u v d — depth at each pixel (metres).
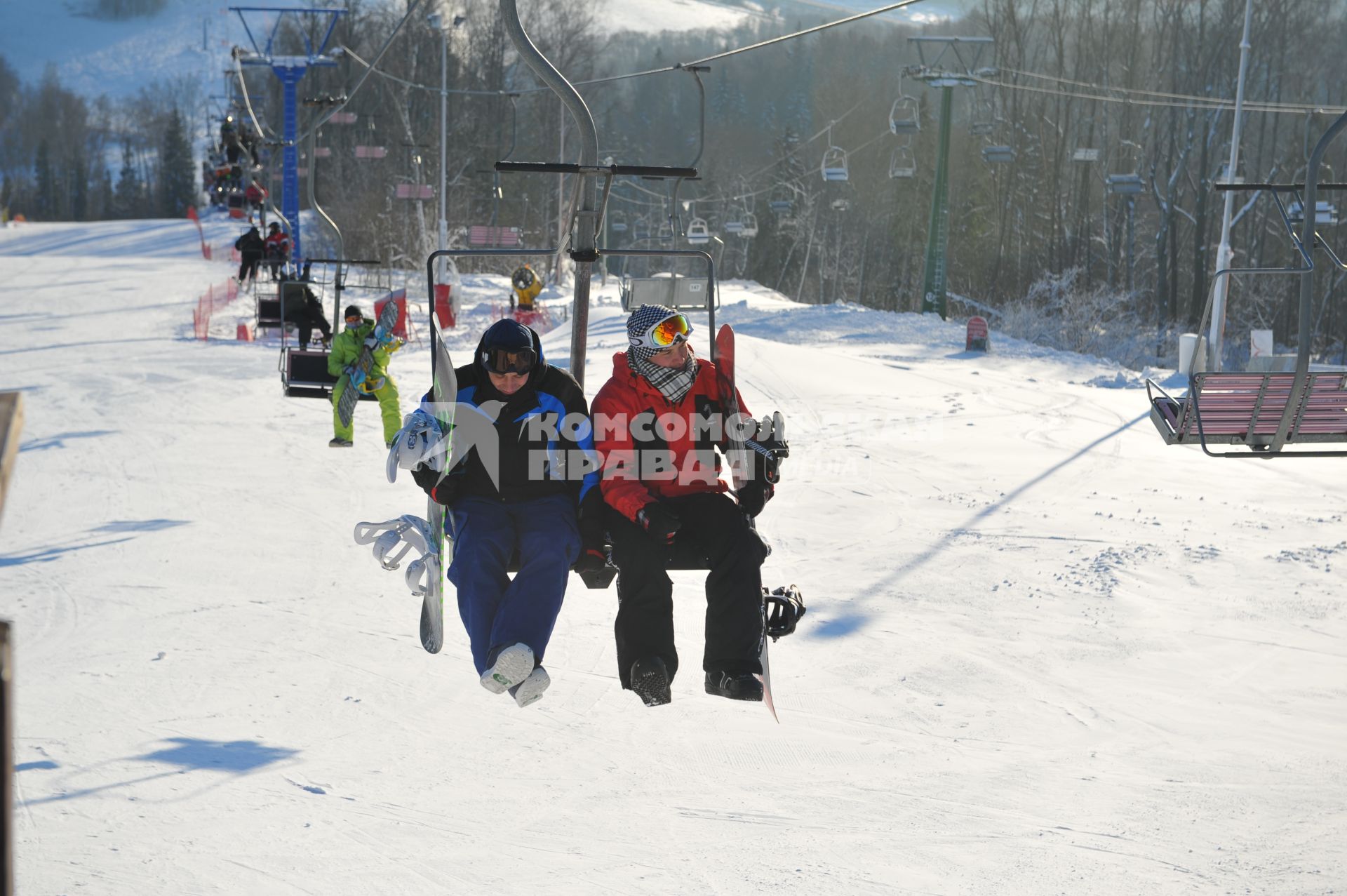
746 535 6.02
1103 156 78.75
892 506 16.56
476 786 7.85
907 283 101.25
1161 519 15.93
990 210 89.81
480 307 48.91
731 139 149.62
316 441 20.95
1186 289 79.62
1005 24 80.50
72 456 19.25
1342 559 13.81
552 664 10.37
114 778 7.61
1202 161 69.44
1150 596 12.46
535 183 82.31
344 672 9.91
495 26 85.88
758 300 57.75
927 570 13.38
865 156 114.69
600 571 6.08
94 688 9.23
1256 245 73.50
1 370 29.84
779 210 56.62
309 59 48.38
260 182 64.62
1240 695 9.80
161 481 17.42
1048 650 10.86
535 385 6.09
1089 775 8.21
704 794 7.82
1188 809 7.68
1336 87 73.06
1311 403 11.39
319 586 12.38
